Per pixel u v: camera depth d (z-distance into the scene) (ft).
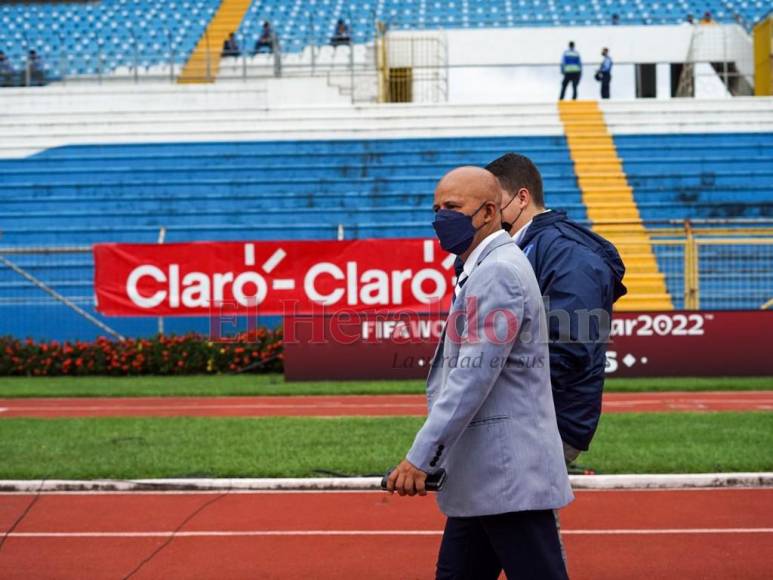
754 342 54.03
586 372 12.14
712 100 84.48
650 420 36.99
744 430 33.81
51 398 49.16
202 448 31.17
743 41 94.94
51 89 87.56
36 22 110.73
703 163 79.41
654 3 110.63
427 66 90.68
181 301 56.24
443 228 11.31
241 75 97.76
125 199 77.00
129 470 27.50
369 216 74.84
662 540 20.92
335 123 83.97
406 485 10.66
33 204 77.36
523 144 82.28
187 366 59.31
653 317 53.93
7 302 68.13
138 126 83.97
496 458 10.92
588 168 79.25
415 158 81.05
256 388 50.80
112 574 18.89
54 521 23.12
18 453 30.50
